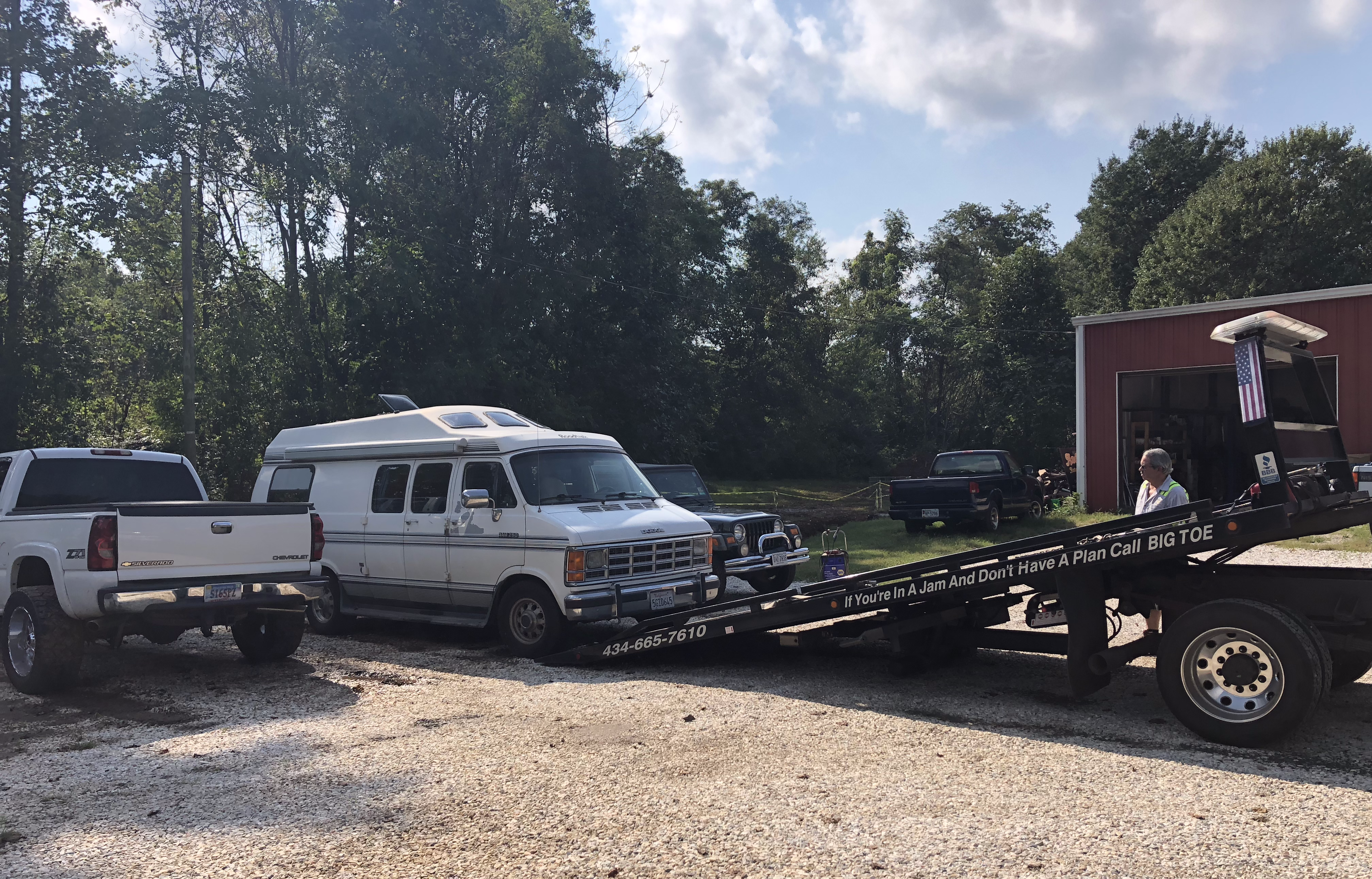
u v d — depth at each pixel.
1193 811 4.09
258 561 7.77
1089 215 50.38
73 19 23.23
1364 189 34.88
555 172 32.50
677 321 39.91
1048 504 23.08
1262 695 5.04
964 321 51.34
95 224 24.05
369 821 4.20
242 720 6.22
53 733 6.03
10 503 8.05
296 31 28.06
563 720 5.96
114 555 6.95
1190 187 45.34
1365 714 5.70
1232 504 5.80
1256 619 5.00
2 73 22.42
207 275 27.89
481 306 29.36
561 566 8.04
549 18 32.44
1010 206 61.03
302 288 28.16
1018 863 3.58
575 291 32.09
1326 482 5.75
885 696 6.47
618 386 34.78
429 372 26.89
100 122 23.05
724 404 52.31
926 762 4.91
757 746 5.27
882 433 54.06
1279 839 3.74
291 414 25.75
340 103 26.81
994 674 7.13
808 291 56.41
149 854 3.87
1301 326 5.40
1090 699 6.28
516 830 4.05
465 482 8.98
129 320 25.67
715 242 50.12
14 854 3.90
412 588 9.32
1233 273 36.22
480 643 9.30
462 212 29.03
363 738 5.64
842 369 55.72
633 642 7.54
